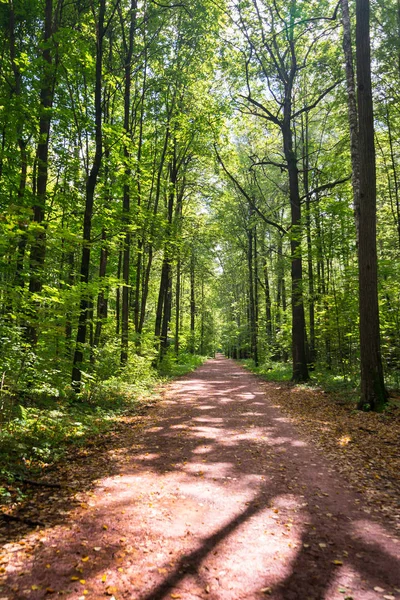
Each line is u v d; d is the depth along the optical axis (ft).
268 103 64.95
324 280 51.16
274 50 57.21
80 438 22.95
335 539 11.99
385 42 47.55
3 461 16.99
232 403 38.55
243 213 89.56
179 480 17.04
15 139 33.78
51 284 33.09
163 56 55.98
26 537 11.66
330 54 55.06
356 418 28.89
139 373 49.06
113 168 41.81
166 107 58.80
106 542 11.53
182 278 124.98
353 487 16.47
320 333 55.67
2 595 8.94
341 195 50.55
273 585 9.59
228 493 15.69
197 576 9.93
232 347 181.47
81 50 31.45
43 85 33.73
